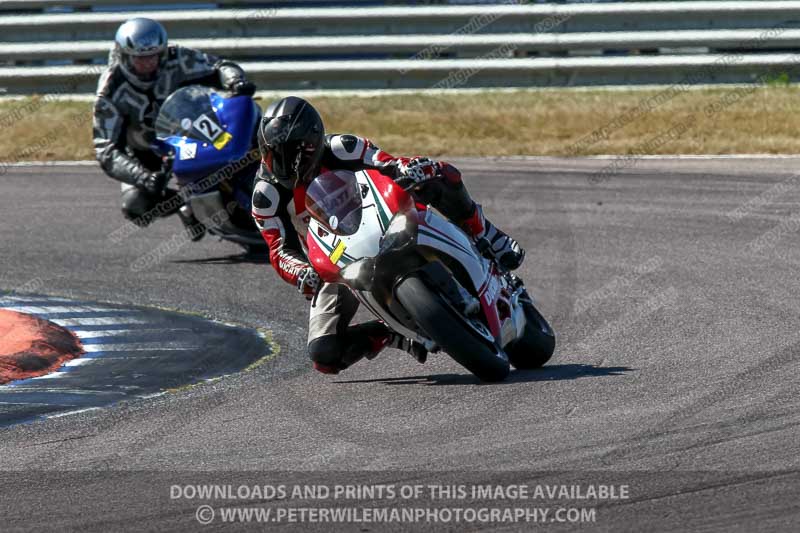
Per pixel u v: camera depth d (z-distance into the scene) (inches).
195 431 712.4
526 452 622.2
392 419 713.6
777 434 629.9
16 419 759.7
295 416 738.8
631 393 743.1
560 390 761.6
